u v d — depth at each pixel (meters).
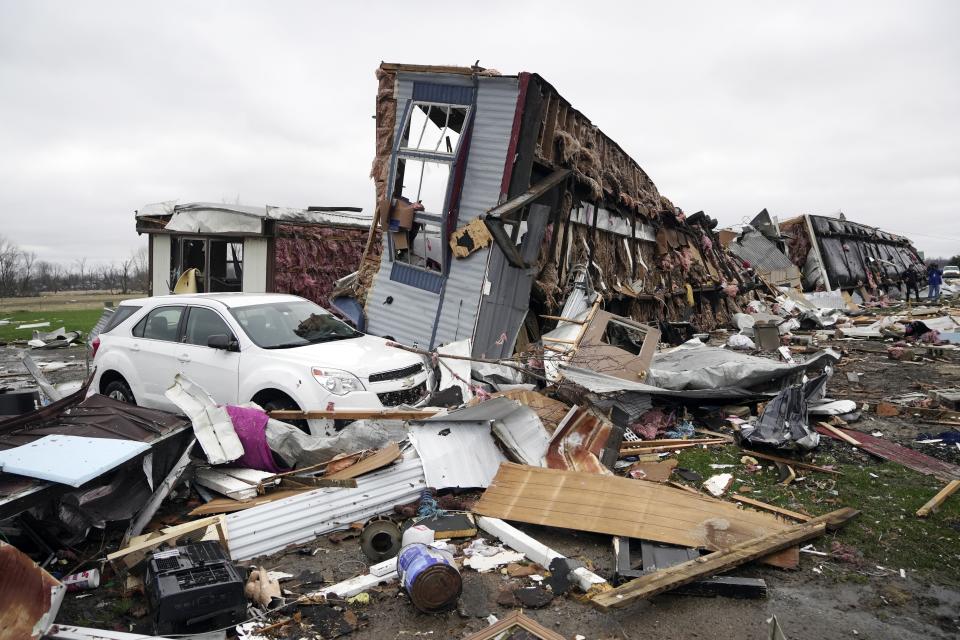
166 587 3.67
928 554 4.75
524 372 8.82
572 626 3.85
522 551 4.79
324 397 6.59
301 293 17.56
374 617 3.96
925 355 14.16
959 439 7.51
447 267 10.70
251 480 5.49
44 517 4.68
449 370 8.23
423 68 10.75
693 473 6.48
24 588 3.28
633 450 7.11
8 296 52.53
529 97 10.09
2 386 11.43
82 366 13.76
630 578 4.27
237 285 17.86
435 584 3.91
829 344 16.70
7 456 4.50
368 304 11.70
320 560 4.77
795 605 4.07
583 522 5.02
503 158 10.16
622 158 16.23
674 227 20.78
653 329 9.52
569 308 10.90
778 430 7.11
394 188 11.19
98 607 4.07
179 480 5.45
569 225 12.60
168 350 7.70
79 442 4.80
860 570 4.53
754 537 4.71
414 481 5.71
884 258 42.06
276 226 16.88
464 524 5.16
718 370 8.81
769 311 23.92
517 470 5.75
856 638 3.71
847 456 7.02
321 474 5.58
